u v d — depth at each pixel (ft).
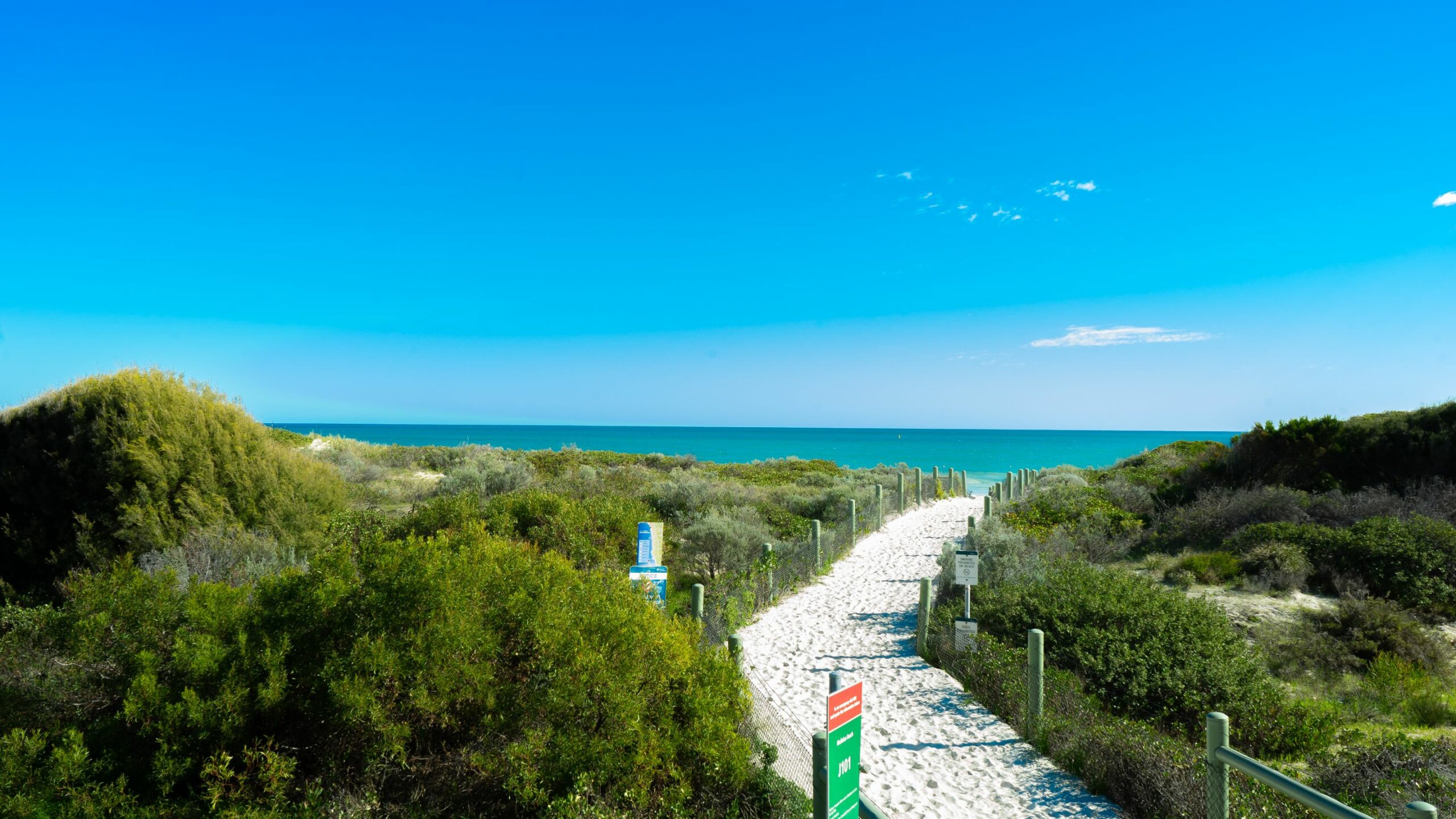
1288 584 39.06
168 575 18.66
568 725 15.53
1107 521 55.93
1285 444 58.80
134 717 14.46
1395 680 28.63
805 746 21.11
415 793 15.26
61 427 34.96
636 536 39.99
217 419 38.68
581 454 106.52
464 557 18.37
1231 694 24.97
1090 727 22.20
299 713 15.94
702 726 16.48
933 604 38.93
